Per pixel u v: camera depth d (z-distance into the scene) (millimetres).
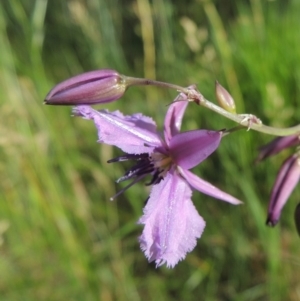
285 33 232
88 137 235
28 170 205
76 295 202
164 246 120
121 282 204
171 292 210
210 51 234
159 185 122
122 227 215
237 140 205
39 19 225
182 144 123
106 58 254
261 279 204
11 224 208
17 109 211
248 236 207
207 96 223
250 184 202
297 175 133
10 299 203
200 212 208
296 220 131
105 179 218
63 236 204
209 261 206
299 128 126
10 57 218
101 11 255
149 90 238
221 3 275
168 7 263
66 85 119
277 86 219
